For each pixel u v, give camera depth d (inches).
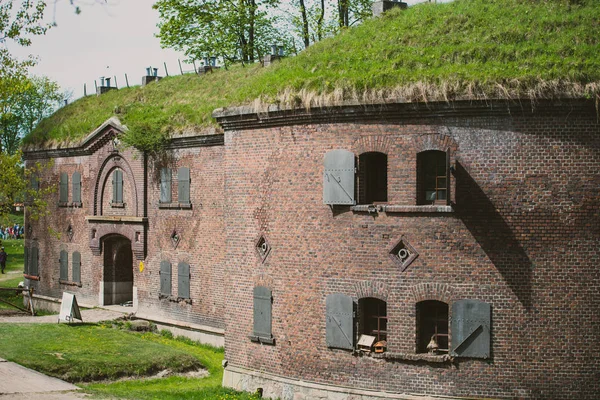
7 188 1491.1
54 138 1628.9
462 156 813.2
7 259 2578.7
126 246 1498.5
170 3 1886.1
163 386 987.9
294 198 905.5
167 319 1305.4
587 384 796.6
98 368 991.6
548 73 802.2
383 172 863.7
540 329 799.7
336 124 866.8
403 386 831.1
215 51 1910.7
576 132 794.2
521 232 801.6
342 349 864.9
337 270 868.6
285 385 907.4
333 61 951.0
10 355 995.3
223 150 1198.9
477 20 948.0
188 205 1261.1
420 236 824.9
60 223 1619.1
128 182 1409.9
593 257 796.6
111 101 1665.8
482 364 807.7
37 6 1339.8
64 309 1294.3
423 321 839.1
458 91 805.2
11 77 1422.2
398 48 930.1
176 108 1344.7
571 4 940.6
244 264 966.4
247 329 961.5
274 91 927.7
